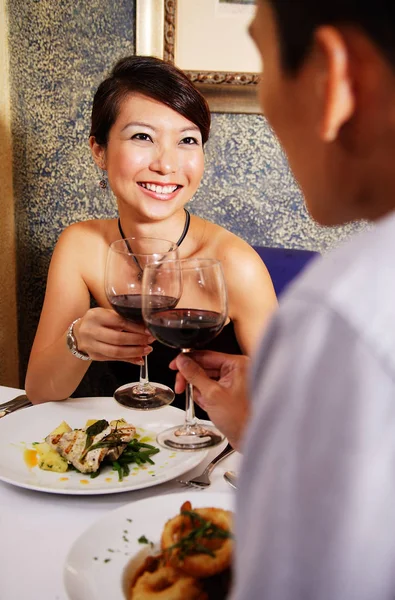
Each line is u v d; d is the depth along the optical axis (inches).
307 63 15.4
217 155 88.0
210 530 27.2
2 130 87.1
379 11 13.9
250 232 91.4
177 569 26.3
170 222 64.9
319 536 12.8
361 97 15.0
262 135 87.6
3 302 90.6
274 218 91.0
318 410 13.1
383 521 12.6
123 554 28.8
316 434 13.1
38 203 91.6
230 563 26.0
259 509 13.7
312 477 12.9
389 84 14.6
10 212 90.8
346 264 14.3
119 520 31.0
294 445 13.3
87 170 90.2
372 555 12.6
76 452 38.4
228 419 30.4
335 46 14.4
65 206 91.7
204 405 31.4
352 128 15.7
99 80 86.9
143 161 59.4
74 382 51.7
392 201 16.3
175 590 25.6
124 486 35.9
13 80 87.9
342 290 13.7
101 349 47.3
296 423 13.4
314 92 15.6
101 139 62.2
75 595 25.6
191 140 60.6
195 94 58.8
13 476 36.9
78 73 86.8
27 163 90.3
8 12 85.7
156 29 82.6
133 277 43.9
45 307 65.7
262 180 89.4
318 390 13.2
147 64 57.9
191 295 36.2
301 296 14.4
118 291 44.1
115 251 44.5
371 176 16.2
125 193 61.6
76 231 69.2
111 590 26.5
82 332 47.7
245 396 32.7
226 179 89.2
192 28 82.6
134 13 84.0
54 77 87.2
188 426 41.9
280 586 13.2
